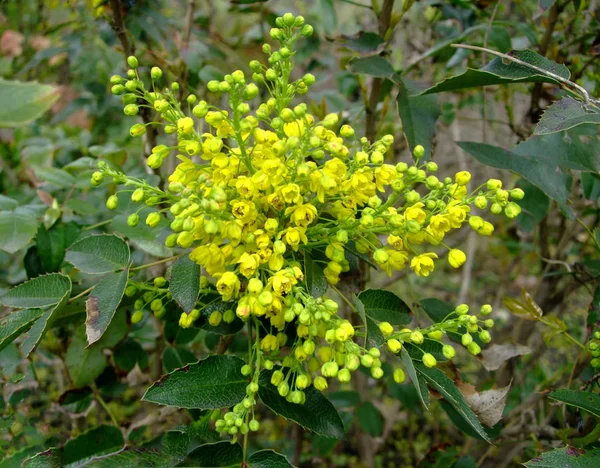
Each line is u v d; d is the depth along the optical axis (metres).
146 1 0.55
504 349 0.41
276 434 0.76
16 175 0.66
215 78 0.52
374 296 0.35
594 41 0.48
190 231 0.31
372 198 0.31
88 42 0.75
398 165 0.32
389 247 0.37
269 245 0.32
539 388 0.52
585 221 0.63
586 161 0.41
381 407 0.73
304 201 0.34
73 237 0.43
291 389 0.34
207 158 0.32
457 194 0.32
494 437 0.45
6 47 0.69
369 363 0.29
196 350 0.59
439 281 1.00
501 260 0.88
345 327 0.30
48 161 0.57
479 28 0.49
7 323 0.34
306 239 0.31
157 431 0.52
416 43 0.70
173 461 0.33
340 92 0.72
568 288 0.56
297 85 0.33
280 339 0.34
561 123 0.31
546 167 0.41
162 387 0.31
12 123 0.36
